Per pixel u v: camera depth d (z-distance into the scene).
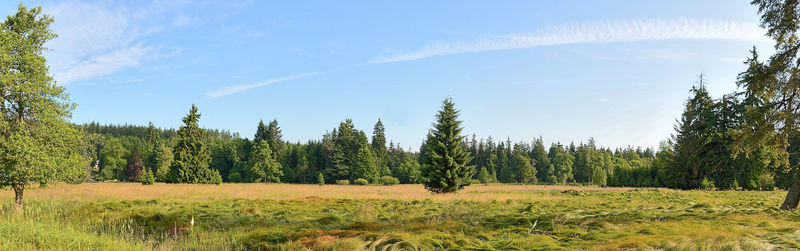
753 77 18.05
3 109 17.80
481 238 9.90
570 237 9.59
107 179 89.94
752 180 42.88
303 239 9.00
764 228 10.33
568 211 16.38
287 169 93.88
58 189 27.42
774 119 16.97
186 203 20.30
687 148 46.44
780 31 16.83
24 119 18.58
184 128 59.19
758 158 42.38
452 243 8.94
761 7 17.28
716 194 32.16
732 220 11.81
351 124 99.25
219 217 14.76
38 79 18.34
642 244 7.98
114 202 18.97
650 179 57.66
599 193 33.53
